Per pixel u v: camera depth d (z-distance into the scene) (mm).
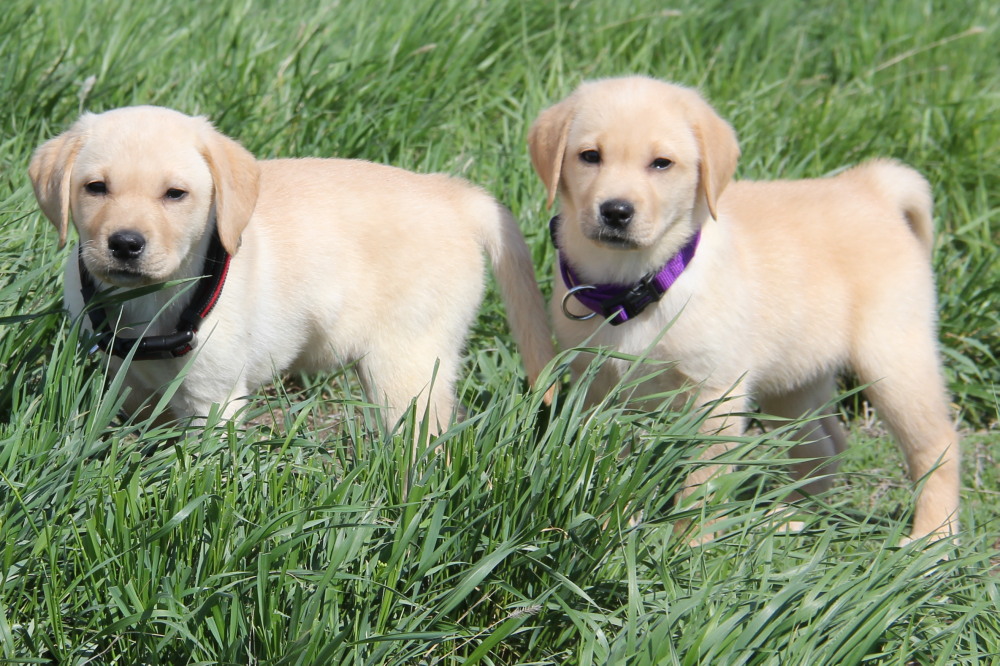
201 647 2523
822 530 3248
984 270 5164
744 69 6695
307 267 3592
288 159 3941
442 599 2738
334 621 2615
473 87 5887
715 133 3666
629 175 3527
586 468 2977
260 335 3523
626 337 3738
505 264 3879
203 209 3299
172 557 2717
